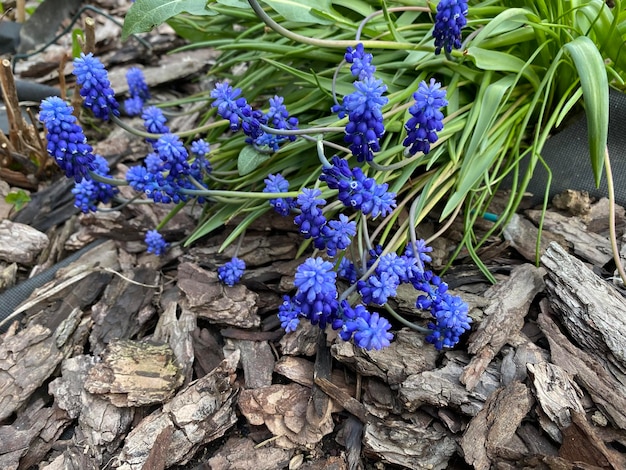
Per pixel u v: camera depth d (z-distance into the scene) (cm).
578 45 21
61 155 22
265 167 27
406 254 21
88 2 47
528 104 26
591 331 20
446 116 25
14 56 38
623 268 23
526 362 20
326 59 28
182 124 38
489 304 22
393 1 27
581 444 17
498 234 26
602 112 20
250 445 20
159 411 21
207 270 26
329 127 22
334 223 19
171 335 24
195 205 31
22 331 24
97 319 25
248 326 24
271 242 27
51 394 22
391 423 20
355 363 21
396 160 25
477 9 25
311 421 20
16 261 29
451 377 20
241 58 31
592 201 26
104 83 22
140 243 29
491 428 18
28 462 20
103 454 20
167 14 23
